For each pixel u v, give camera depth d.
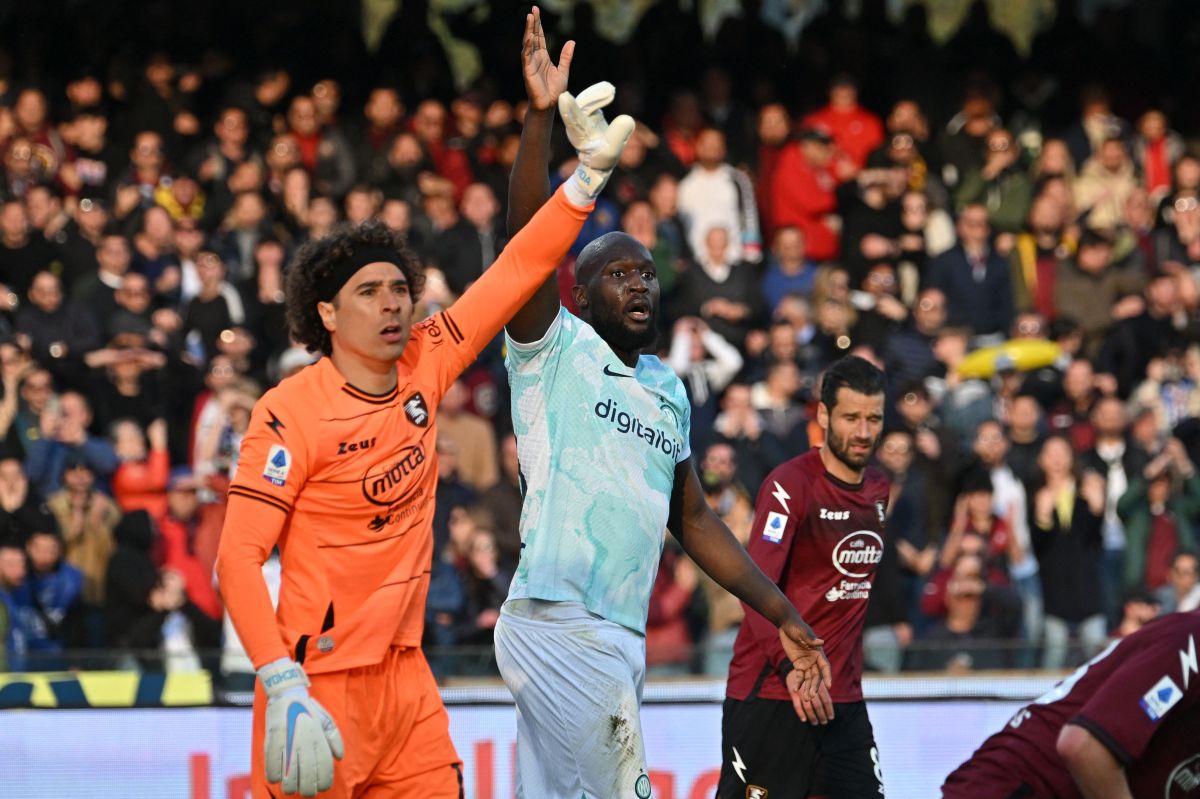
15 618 13.98
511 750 12.73
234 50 20.45
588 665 7.12
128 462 15.13
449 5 22.16
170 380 15.73
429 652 12.85
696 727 12.81
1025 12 24.33
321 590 6.67
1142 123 21.16
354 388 6.72
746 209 18.98
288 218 17.88
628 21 23.08
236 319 16.58
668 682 12.88
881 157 19.56
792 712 8.80
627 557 7.21
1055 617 15.52
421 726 6.94
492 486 15.05
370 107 19.25
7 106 18.45
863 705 8.99
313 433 6.61
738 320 17.58
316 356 15.38
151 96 19.03
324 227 17.59
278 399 6.64
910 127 20.34
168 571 14.37
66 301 16.12
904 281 18.88
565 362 7.21
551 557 7.16
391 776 6.88
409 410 6.82
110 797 12.32
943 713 12.99
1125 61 22.41
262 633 6.35
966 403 16.59
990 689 13.05
